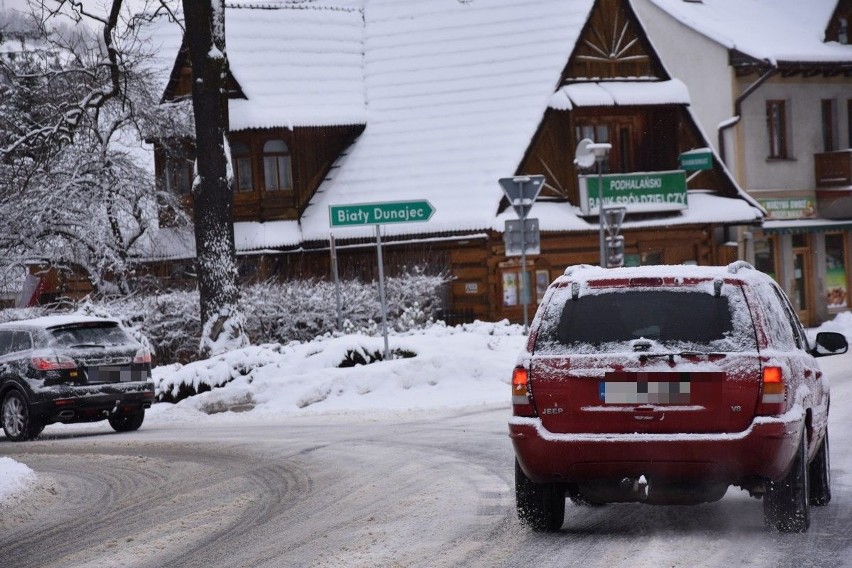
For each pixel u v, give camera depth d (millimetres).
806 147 57750
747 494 13984
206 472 17734
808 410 11836
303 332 37562
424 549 11156
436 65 52594
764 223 56125
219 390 29469
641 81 51094
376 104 52562
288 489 15539
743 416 10750
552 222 48312
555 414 11117
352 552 11211
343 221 29406
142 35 52844
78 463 20000
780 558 10156
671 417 10844
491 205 47344
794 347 11938
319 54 53688
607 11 50812
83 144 43125
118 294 41562
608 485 11227
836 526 11664
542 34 51125
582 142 38031
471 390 28453
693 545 10836
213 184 33906
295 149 50688
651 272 11383
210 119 33812
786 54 54562
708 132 56156
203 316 34062
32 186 41625
